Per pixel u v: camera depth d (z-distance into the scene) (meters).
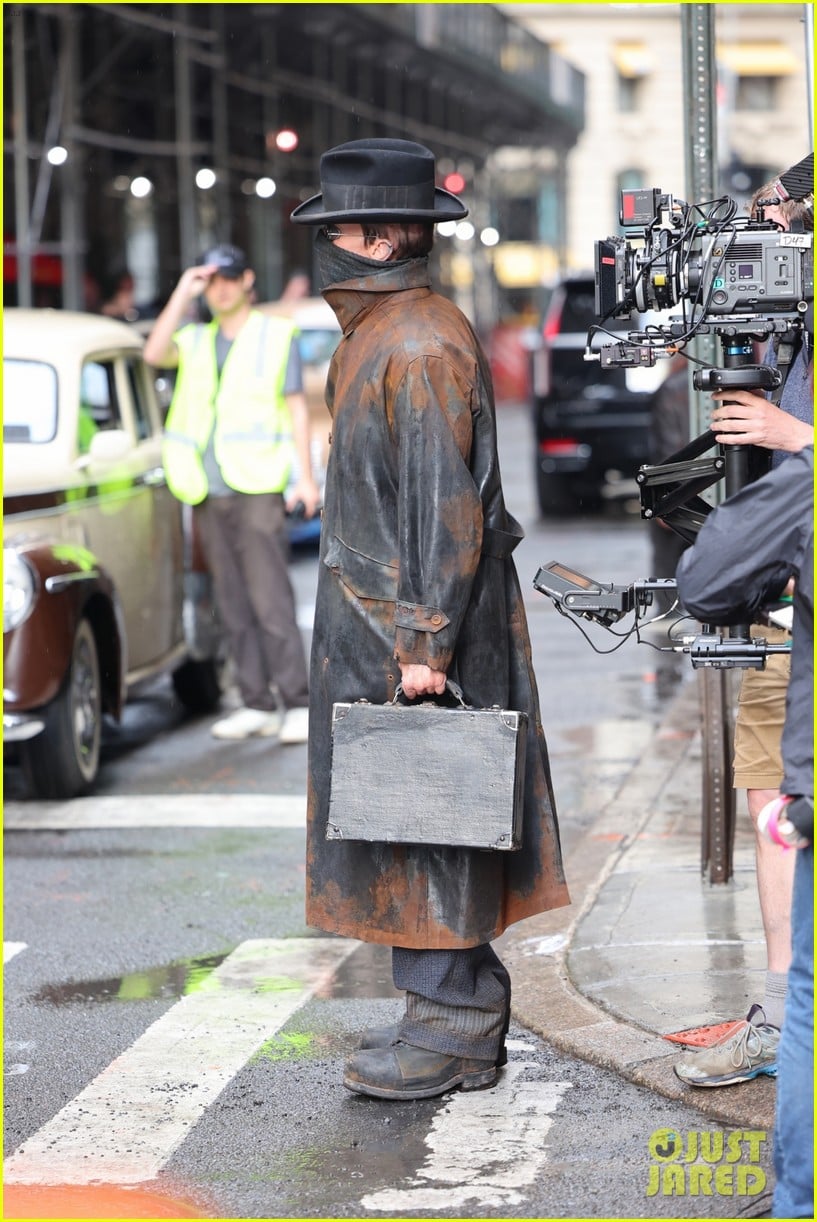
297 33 41.31
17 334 16.88
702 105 11.04
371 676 8.20
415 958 8.36
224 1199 7.36
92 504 16.25
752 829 12.82
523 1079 8.61
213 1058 9.15
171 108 37.66
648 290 7.58
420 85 56.56
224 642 19.70
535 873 8.43
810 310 7.45
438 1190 7.37
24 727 14.55
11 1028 9.70
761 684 8.45
